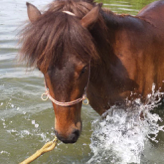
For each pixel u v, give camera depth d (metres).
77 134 1.73
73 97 1.62
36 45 1.53
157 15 2.60
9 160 2.35
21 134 2.73
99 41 1.96
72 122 1.69
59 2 1.80
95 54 1.62
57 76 1.54
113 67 2.10
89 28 1.70
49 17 1.59
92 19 1.65
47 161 2.35
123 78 2.15
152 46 2.31
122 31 2.15
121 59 2.13
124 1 7.99
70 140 1.69
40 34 1.53
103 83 2.12
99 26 1.91
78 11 1.74
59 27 1.52
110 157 2.39
